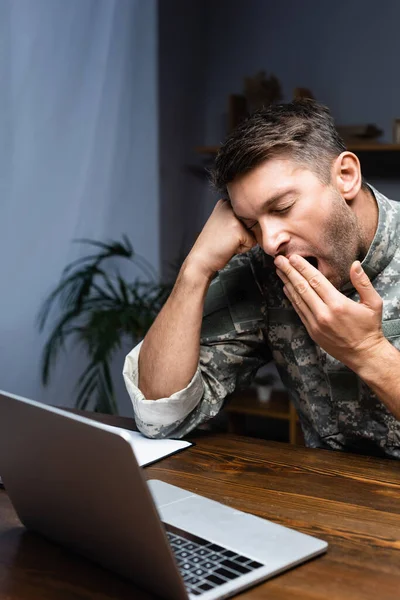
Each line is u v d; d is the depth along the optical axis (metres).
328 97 3.70
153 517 0.81
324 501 1.16
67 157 3.09
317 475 1.28
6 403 0.96
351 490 1.20
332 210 1.42
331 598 0.86
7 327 2.86
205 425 3.58
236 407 3.48
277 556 0.94
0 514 1.14
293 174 1.39
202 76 3.96
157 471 1.32
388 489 1.20
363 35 3.60
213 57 3.97
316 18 3.70
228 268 1.77
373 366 1.36
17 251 2.88
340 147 1.46
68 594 0.89
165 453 1.41
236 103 3.65
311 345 1.67
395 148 3.30
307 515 1.10
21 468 0.99
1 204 2.79
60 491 0.94
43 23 2.92
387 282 1.56
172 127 3.73
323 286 1.37
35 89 2.90
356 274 1.34
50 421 0.89
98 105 3.23
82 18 3.11
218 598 0.85
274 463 1.35
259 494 1.20
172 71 3.71
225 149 1.42
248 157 1.38
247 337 1.72
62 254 3.10
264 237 1.41
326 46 3.69
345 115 3.68
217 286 1.74
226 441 1.50
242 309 1.72
